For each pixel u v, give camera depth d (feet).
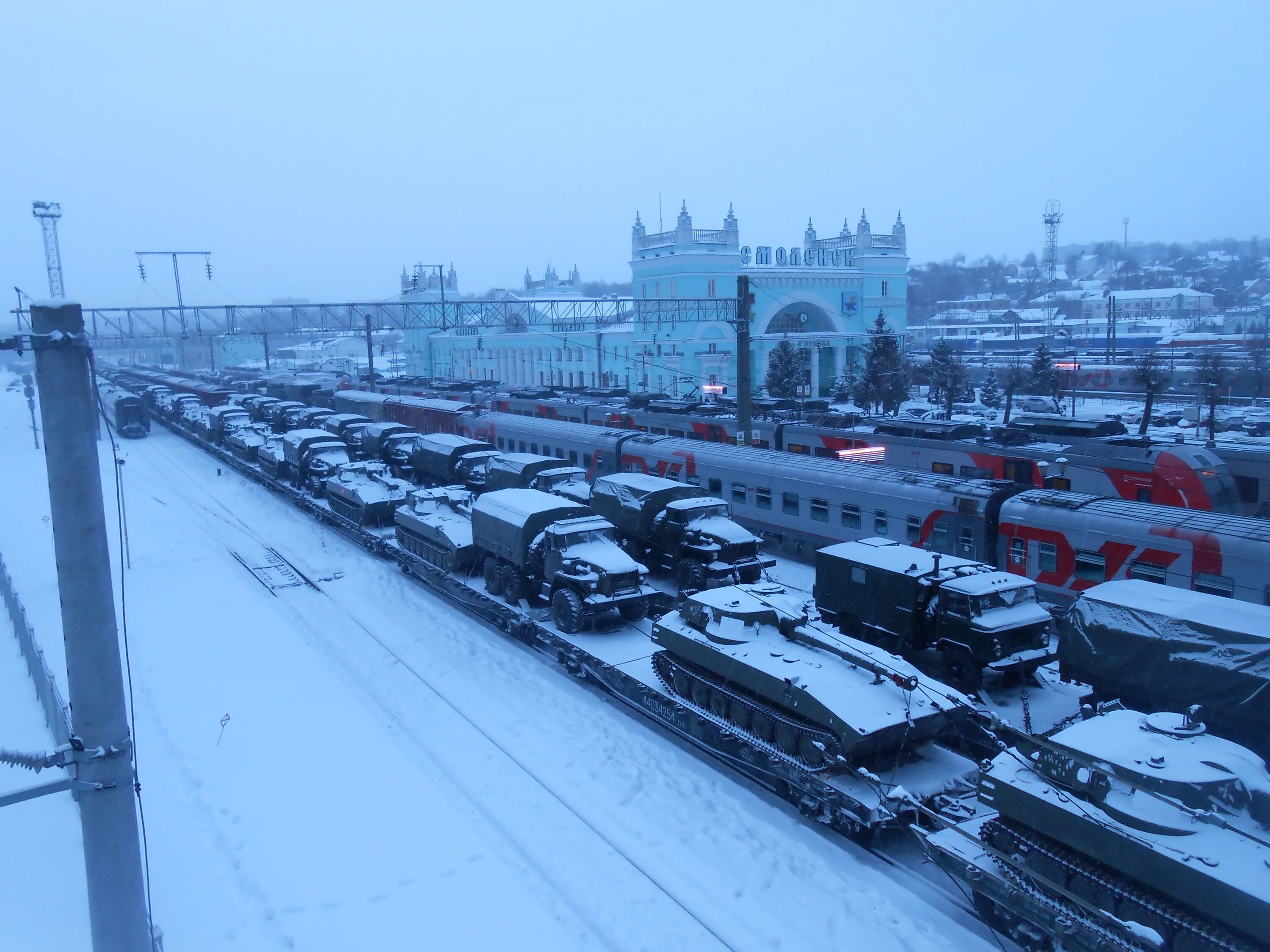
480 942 28.63
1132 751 26.05
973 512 60.90
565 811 36.50
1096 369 208.44
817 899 30.45
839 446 94.99
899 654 47.52
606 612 53.98
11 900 31.30
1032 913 25.85
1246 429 143.84
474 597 61.82
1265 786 24.64
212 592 69.77
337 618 62.80
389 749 42.57
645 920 29.53
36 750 41.24
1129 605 38.60
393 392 190.19
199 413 167.43
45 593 70.74
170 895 31.42
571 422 117.08
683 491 65.16
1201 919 22.75
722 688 40.27
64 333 17.26
